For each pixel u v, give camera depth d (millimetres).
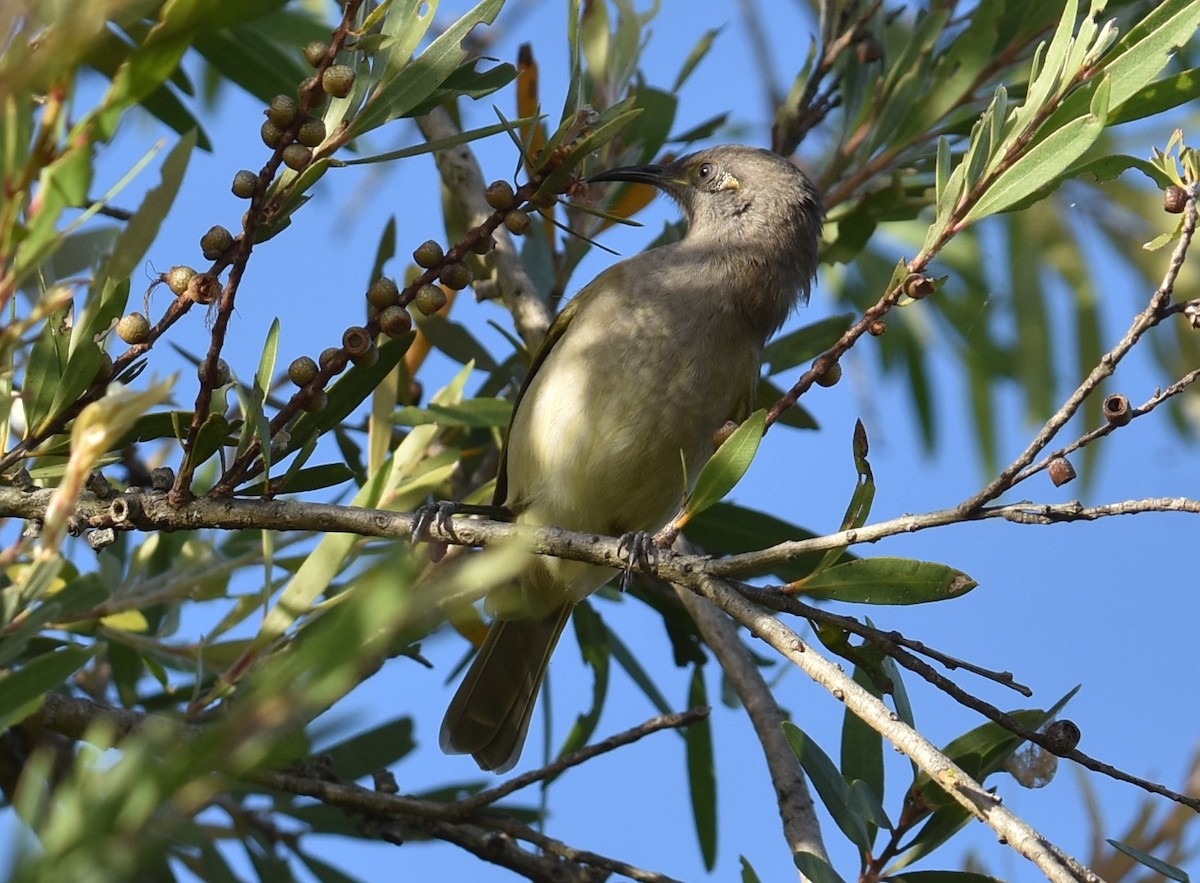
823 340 9281
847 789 5879
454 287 5641
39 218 3432
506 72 5750
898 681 6258
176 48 3387
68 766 7035
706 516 8641
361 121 5383
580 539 6113
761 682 7711
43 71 3102
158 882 6500
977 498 5207
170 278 5297
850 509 5621
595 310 8594
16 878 2398
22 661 7117
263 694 2555
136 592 7391
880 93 9461
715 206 9484
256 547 7547
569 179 5598
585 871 7426
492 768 8641
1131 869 6434
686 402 8500
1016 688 5309
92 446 3592
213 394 5984
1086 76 5457
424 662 7691
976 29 8961
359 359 5629
